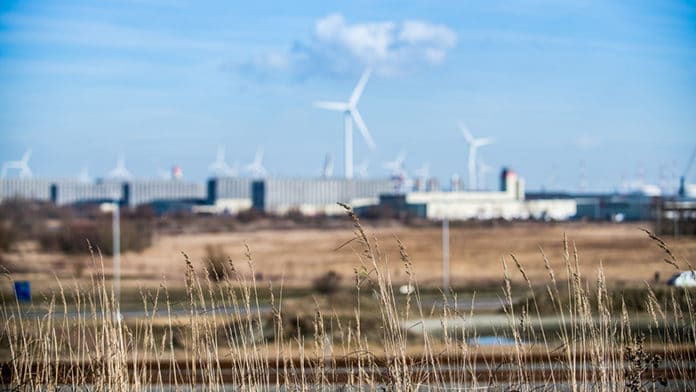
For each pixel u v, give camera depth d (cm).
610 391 3206
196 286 3148
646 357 3120
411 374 3031
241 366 3259
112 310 3316
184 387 3988
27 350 3366
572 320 3225
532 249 19062
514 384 3303
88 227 19438
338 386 3278
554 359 3744
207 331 3216
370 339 4825
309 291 10312
